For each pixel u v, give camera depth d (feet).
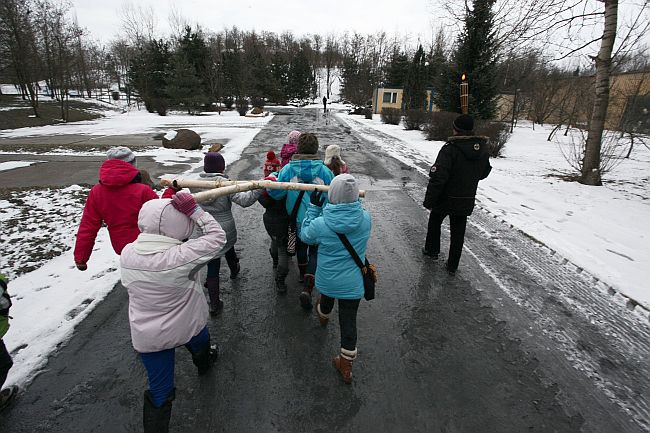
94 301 11.57
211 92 134.00
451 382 8.80
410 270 14.43
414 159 38.88
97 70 207.21
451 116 52.80
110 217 8.83
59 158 37.01
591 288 13.24
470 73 56.59
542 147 52.80
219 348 9.73
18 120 75.87
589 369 9.33
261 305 11.69
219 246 6.63
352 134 62.23
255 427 7.48
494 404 8.18
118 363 9.11
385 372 9.06
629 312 11.80
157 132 63.05
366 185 27.63
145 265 6.06
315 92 226.38
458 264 14.66
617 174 33.83
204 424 7.52
